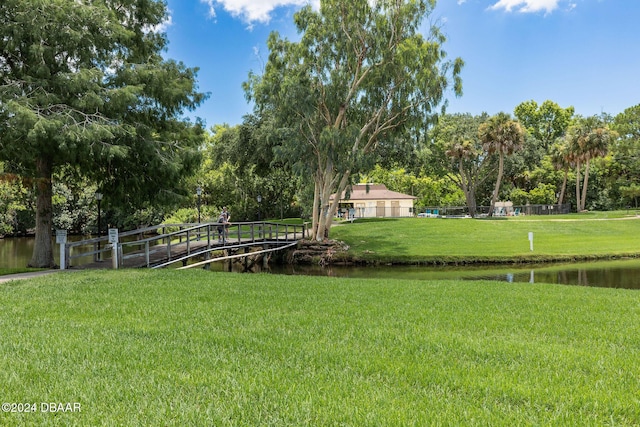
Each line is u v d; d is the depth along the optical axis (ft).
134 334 19.15
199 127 59.88
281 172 140.56
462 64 77.56
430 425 10.77
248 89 81.82
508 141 147.54
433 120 80.53
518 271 68.33
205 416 11.07
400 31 77.15
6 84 43.09
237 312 24.12
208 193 147.33
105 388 12.87
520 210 169.58
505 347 17.80
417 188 204.95
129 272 41.60
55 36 42.29
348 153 79.51
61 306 25.25
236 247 70.03
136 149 48.44
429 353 16.97
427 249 87.76
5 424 10.62
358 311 24.91
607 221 131.03
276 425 10.67
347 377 14.14
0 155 42.57
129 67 48.49
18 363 14.83
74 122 40.70
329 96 78.28
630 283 55.83
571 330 21.11
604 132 162.09
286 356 16.29
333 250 84.33
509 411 11.80
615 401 12.48
